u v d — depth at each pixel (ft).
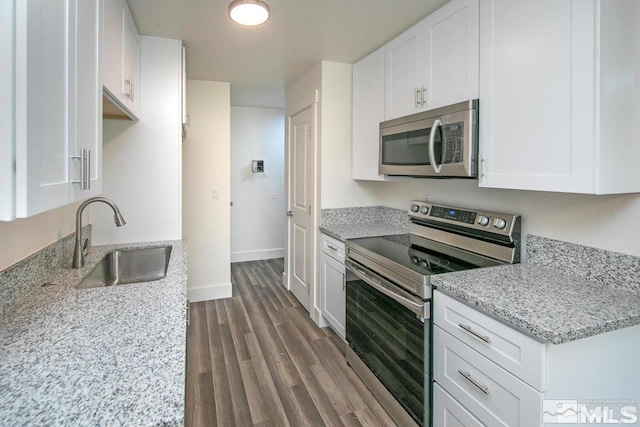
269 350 8.69
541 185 4.42
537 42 4.42
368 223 10.09
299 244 11.73
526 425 3.67
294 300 12.05
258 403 6.72
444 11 6.04
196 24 7.20
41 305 4.12
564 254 5.19
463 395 4.55
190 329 9.82
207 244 11.98
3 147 2.25
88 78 3.76
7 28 2.24
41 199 2.54
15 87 2.26
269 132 17.24
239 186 17.02
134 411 2.33
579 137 3.99
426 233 7.97
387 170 7.64
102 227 7.76
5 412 2.28
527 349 3.65
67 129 3.11
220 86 11.70
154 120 7.96
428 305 5.18
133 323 3.65
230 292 12.30
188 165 11.59
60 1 2.94
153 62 7.88
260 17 6.26
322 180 9.65
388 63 7.82
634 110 4.12
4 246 3.98
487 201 6.58
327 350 8.69
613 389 3.99
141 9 6.57
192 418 6.30
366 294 7.08
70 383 2.61
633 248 4.41
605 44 3.83
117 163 7.80
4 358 2.94
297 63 9.66
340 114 9.69
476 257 6.32
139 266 7.40
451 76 5.91
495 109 5.06
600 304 4.02
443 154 5.90
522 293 4.37
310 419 6.29
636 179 4.20
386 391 6.40
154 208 8.07
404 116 7.20
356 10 6.52
